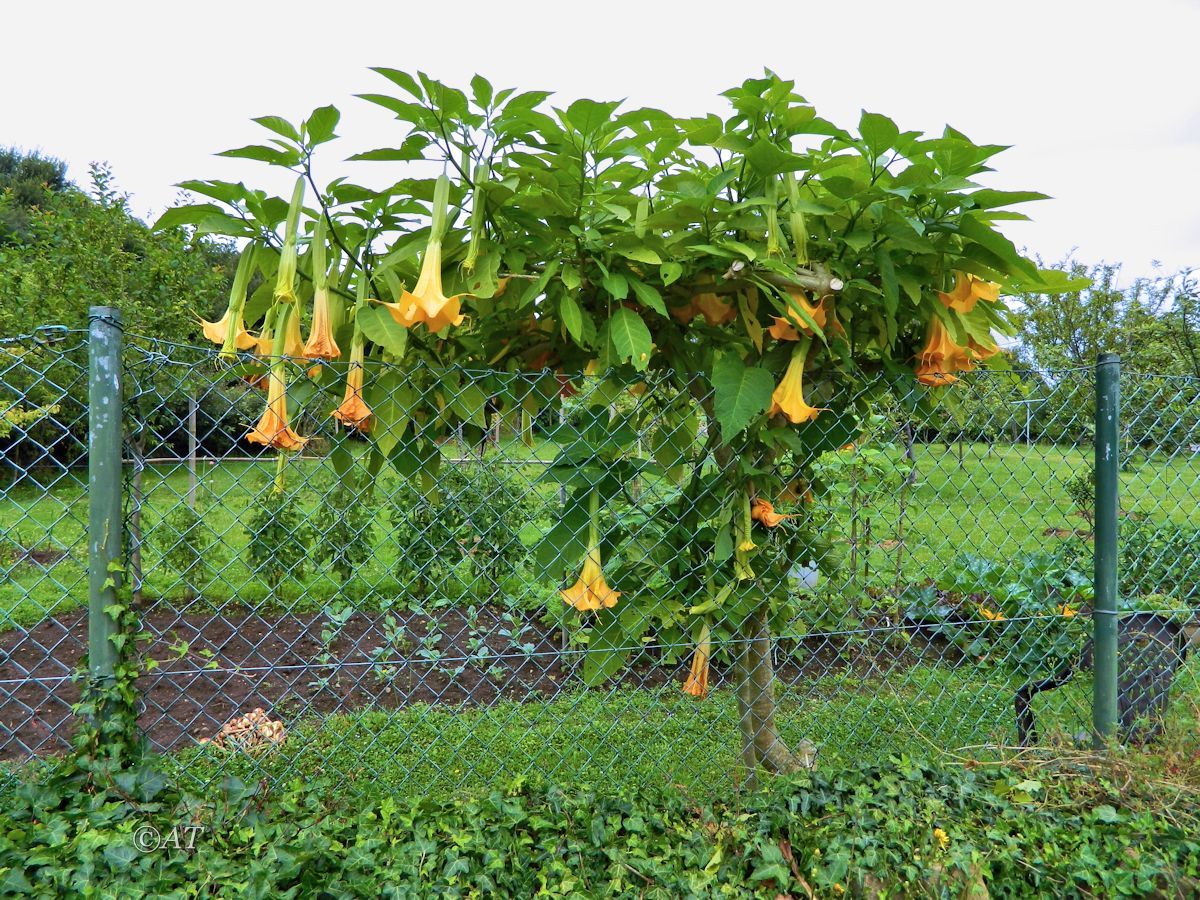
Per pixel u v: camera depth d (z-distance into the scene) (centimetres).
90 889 160
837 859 199
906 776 243
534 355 249
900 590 502
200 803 190
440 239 193
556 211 211
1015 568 450
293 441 198
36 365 565
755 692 274
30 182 2511
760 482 246
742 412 214
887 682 365
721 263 229
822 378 258
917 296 231
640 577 249
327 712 422
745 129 228
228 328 201
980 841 221
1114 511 278
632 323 207
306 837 187
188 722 403
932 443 290
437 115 196
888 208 217
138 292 674
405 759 359
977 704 380
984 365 271
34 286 667
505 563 430
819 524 283
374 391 212
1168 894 212
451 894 178
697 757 346
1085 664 321
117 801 185
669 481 255
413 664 495
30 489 807
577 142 213
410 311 186
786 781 237
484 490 312
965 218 216
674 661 270
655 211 246
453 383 218
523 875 192
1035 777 256
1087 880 213
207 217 208
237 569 613
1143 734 280
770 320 250
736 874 200
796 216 217
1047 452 332
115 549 189
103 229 688
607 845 205
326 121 193
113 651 190
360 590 543
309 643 529
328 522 430
